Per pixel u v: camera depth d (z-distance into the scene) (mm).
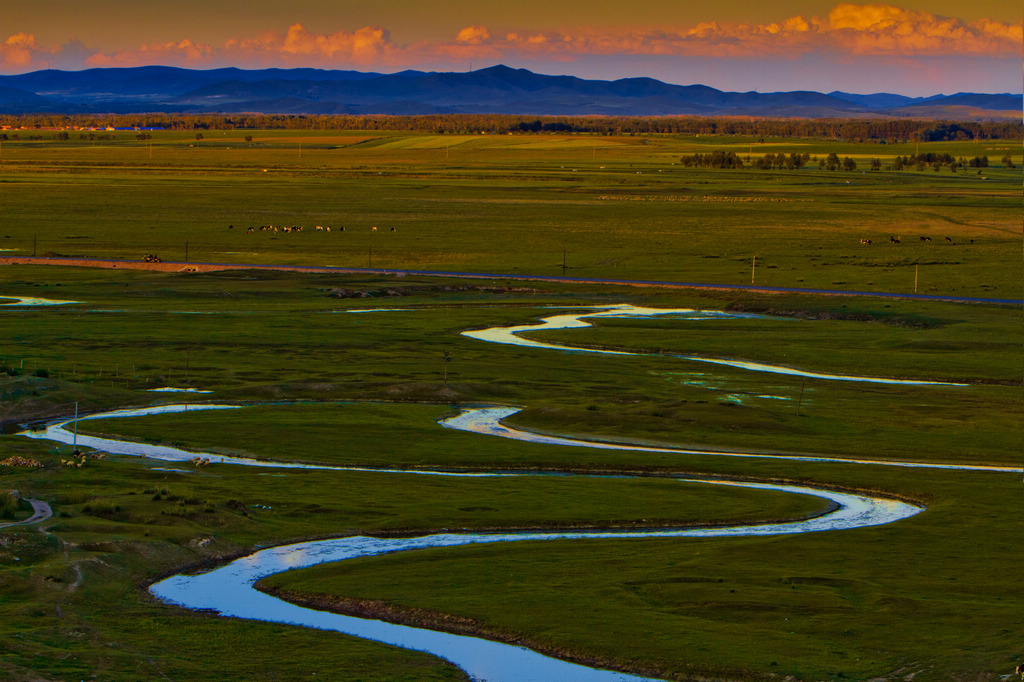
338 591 124438
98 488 162000
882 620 115312
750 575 129875
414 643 111938
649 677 103875
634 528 154625
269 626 114625
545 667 106062
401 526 151000
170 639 109375
